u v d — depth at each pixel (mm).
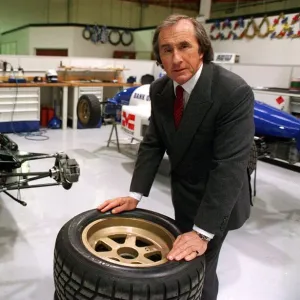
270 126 3309
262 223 3156
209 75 1374
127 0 11586
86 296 1146
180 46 1285
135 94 4672
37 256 2348
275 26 6777
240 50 7562
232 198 1308
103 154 4949
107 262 1187
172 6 11805
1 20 11461
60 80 6863
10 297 1932
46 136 5879
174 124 1496
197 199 1612
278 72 5852
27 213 2975
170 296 1137
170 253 1260
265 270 2402
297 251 2699
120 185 3795
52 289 2025
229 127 1332
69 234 1325
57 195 3404
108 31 10195
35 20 11547
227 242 2762
